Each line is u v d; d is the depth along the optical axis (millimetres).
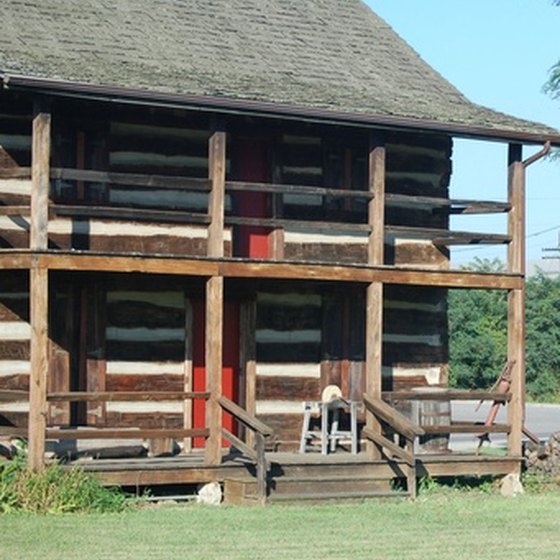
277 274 23000
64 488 20688
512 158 25438
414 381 27172
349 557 17672
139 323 24734
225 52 25453
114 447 22938
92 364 24266
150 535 18844
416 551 18250
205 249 25234
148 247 24688
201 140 25250
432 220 27438
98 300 24312
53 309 23922
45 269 21094
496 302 61750
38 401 20969
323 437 25141
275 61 25844
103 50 23609
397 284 24578
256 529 19625
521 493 24703
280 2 28422
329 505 22359
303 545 18453
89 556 17234
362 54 27531
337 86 25438
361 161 26672
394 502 22906
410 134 27297
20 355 23562
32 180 21219
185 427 24984
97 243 24250
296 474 23016
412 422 25203
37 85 20859
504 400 25172
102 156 24266
